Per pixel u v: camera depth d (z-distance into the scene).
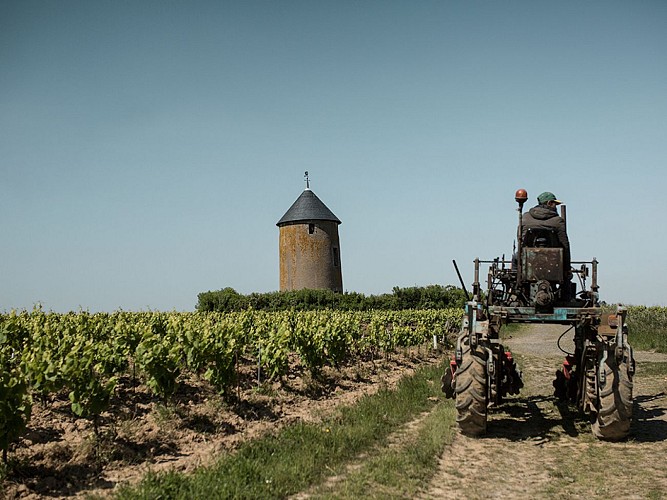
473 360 8.28
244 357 14.27
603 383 7.81
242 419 9.20
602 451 7.57
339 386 12.75
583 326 8.88
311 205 40.62
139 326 13.17
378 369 15.58
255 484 6.06
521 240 8.71
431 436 8.20
